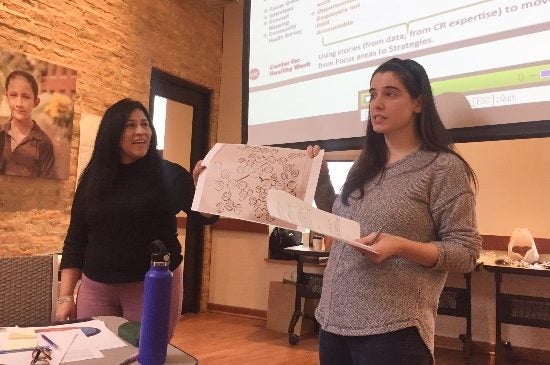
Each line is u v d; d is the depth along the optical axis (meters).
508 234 3.35
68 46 3.09
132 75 3.59
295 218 0.92
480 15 1.41
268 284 4.21
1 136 2.69
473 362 3.12
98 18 3.31
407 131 1.17
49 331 1.07
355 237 0.98
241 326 3.89
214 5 4.54
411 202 1.07
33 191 2.90
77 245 1.69
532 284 3.24
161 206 1.63
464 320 3.41
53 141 2.97
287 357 3.07
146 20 3.74
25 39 2.82
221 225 4.46
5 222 2.76
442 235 1.06
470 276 3.12
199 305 4.40
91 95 3.25
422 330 1.02
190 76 4.26
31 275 1.37
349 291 1.09
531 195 3.29
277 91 1.99
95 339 1.02
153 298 0.90
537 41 1.29
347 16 1.77
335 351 1.13
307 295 3.51
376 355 1.02
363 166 1.21
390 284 1.05
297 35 1.95
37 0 2.89
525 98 1.30
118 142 1.63
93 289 1.61
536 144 3.29
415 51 1.55
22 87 2.79
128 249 1.59
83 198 1.65
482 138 1.37
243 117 2.12
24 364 0.87
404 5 1.59
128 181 1.65
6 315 1.30
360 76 1.69
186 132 4.45
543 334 3.18
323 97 1.81
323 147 1.78
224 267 4.45
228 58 4.63
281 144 1.94
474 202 1.06
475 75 1.40
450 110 1.44
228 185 1.33
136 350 0.96
